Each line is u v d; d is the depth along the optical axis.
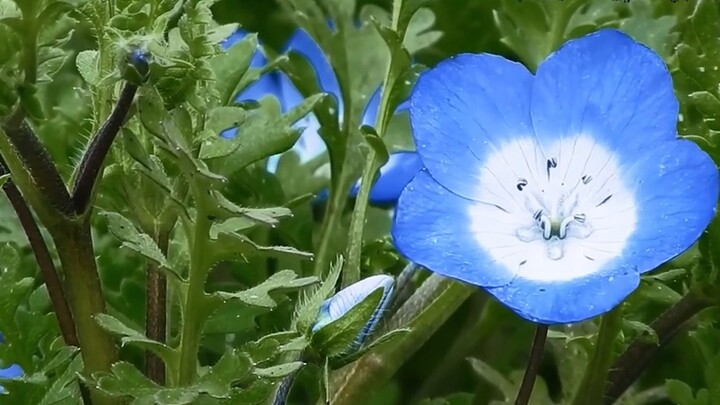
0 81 0.12
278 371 0.12
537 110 0.14
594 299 0.12
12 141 0.12
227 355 0.12
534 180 0.14
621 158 0.13
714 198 0.12
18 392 0.13
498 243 0.13
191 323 0.12
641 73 0.13
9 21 0.12
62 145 0.16
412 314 0.15
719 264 0.14
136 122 0.14
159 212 0.13
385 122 0.16
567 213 0.13
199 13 0.12
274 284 0.12
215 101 0.14
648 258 0.12
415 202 0.13
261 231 0.16
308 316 0.12
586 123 0.13
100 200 0.15
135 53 0.11
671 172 0.13
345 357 0.12
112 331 0.12
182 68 0.12
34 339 0.14
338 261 0.13
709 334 0.15
